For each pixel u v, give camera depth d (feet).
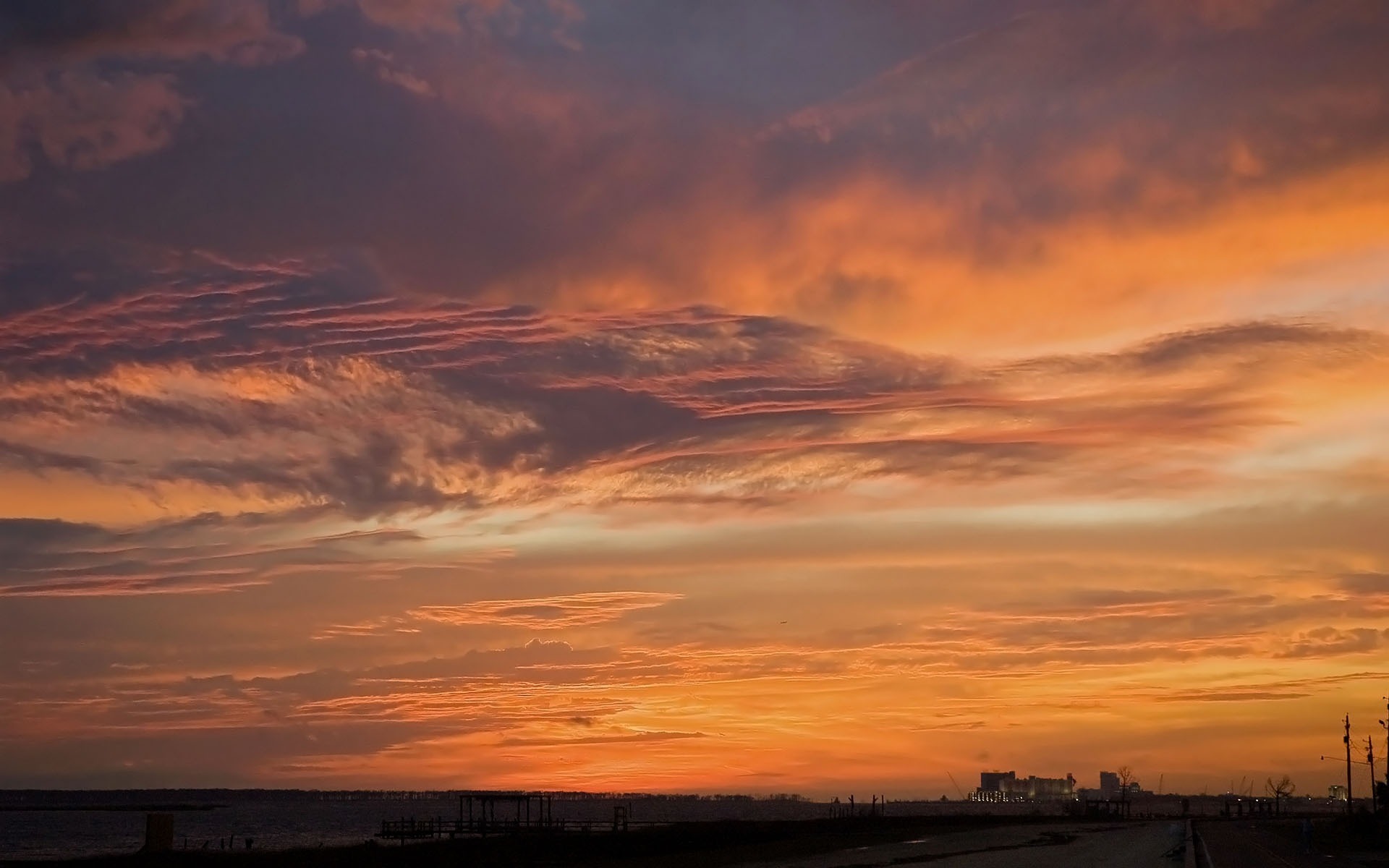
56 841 625.41
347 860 241.76
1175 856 215.10
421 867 234.79
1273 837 325.21
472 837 368.89
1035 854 231.71
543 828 383.65
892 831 382.63
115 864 227.81
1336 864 197.77
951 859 217.97
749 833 356.79
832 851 258.57
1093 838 316.19
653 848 280.92
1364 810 379.96
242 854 253.44
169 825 248.93
